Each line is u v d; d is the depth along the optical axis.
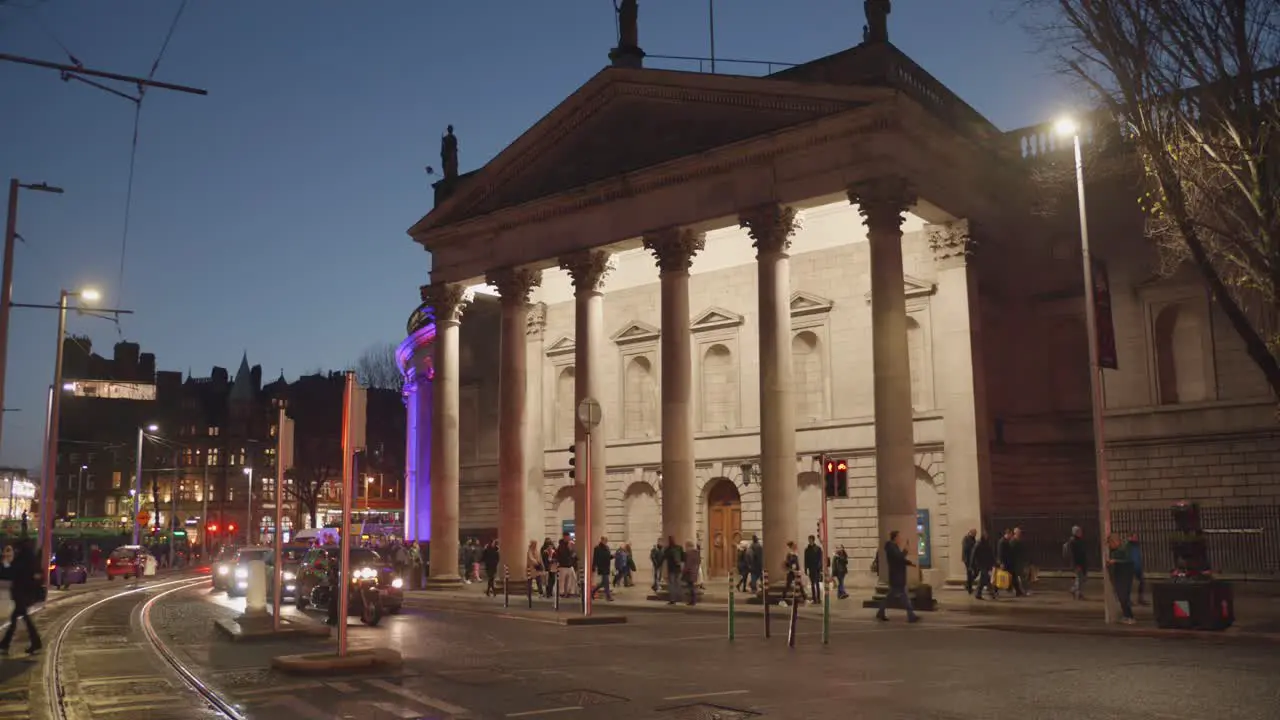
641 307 48.94
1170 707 12.95
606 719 12.59
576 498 40.91
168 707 13.62
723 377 46.09
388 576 30.78
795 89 36.19
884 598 27.36
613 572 45.81
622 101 41.84
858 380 41.72
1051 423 39.00
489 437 56.47
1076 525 32.38
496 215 45.09
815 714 12.72
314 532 68.44
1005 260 40.53
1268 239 24.61
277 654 19.55
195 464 138.75
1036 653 19.05
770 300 36.16
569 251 42.50
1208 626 22.48
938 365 39.12
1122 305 38.09
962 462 36.47
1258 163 24.72
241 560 43.12
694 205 38.81
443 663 18.20
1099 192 38.84
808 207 37.03
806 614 29.50
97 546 86.81
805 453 42.59
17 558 20.31
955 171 37.59
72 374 103.88
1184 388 37.12
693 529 37.62
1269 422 34.84
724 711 13.03
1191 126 25.33
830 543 41.69
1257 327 35.41
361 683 15.70
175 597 41.22
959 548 36.16
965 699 13.71
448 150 53.09
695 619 28.53
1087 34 25.64
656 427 47.62
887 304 33.47
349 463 17.50
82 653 19.88
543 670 17.20
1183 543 23.48
